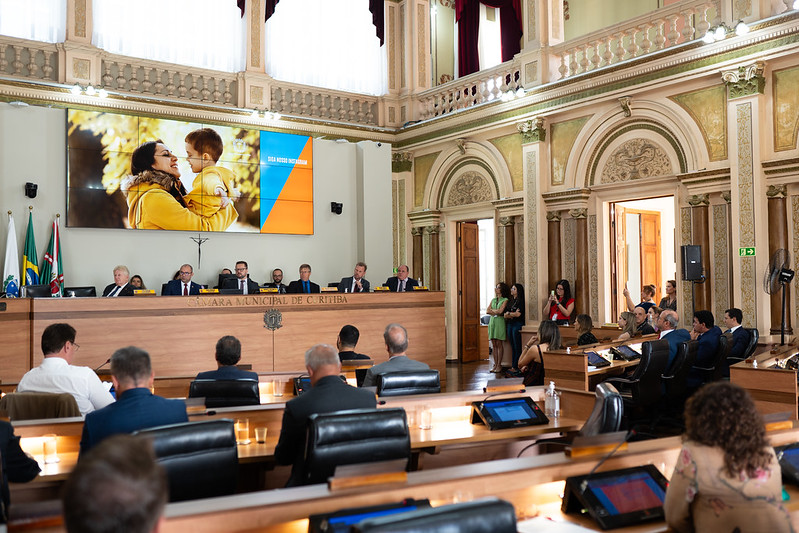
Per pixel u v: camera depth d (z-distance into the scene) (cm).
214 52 1182
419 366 446
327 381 331
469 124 1216
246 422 361
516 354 1127
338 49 1316
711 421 220
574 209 1066
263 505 189
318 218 1224
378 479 210
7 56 1009
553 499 257
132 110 1088
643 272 1293
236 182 1147
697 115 912
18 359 696
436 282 1323
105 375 519
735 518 217
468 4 1347
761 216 834
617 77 978
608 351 711
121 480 111
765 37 816
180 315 779
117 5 1099
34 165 991
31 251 965
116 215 1047
